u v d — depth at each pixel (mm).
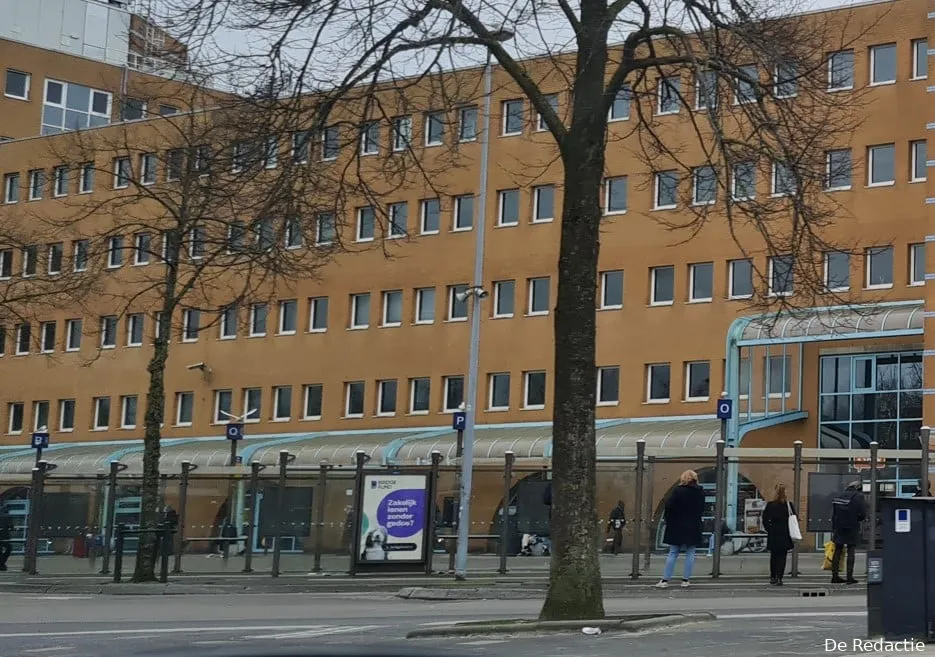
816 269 18391
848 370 51156
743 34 17594
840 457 28031
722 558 27453
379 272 63250
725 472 27453
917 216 50406
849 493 26219
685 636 15625
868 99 51344
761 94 17812
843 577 27391
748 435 51469
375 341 63344
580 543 16641
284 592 28094
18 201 71688
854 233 51344
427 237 61875
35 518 32219
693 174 20344
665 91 20500
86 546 32219
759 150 17688
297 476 31203
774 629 16453
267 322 66750
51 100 82375
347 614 21125
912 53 50938
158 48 18875
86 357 72000
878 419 50281
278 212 18359
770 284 19031
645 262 56562
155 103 30406
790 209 19531
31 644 16125
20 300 41250
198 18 17922
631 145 56594
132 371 70625
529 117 22625
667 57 17781
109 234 33062
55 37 84562
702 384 55281
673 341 55750
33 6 84188
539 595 25766
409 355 62312
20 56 81562
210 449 61188
